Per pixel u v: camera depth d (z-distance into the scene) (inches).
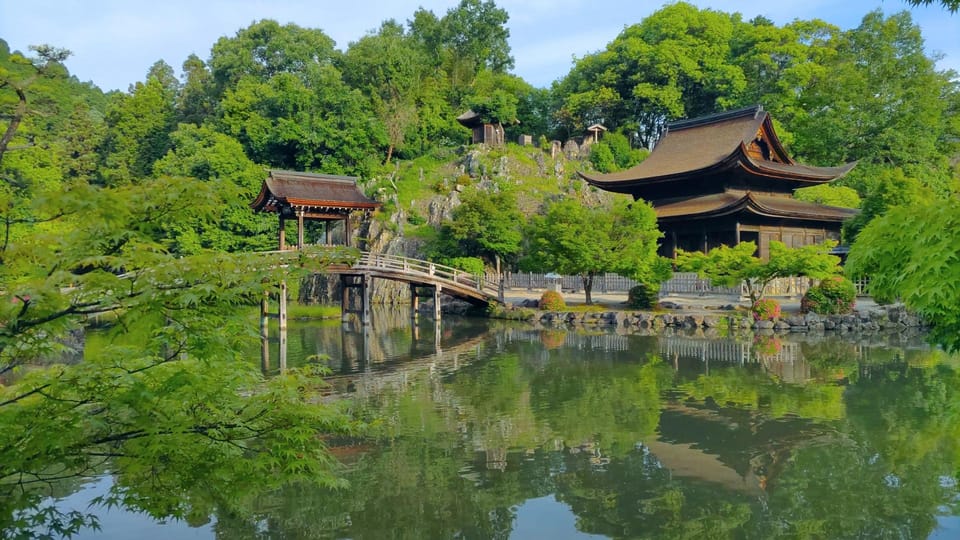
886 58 2488.9
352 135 2524.6
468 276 1665.8
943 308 240.5
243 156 2294.5
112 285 218.7
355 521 384.5
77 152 2797.7
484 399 705.6
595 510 402.0
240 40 3056.1
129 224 240.4
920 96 2413.9
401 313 1849.2
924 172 2342.5
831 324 1236.5
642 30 3129.9
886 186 1686.8
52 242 222.1
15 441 240.8
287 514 394.9
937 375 815.1
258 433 269.7
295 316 1706.4
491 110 2795.3
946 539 357.7
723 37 3016.7
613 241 1461.6
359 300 2158.0
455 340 1229.7
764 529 373.1
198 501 393.1
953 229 242.4
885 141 2402.8
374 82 2866.6
